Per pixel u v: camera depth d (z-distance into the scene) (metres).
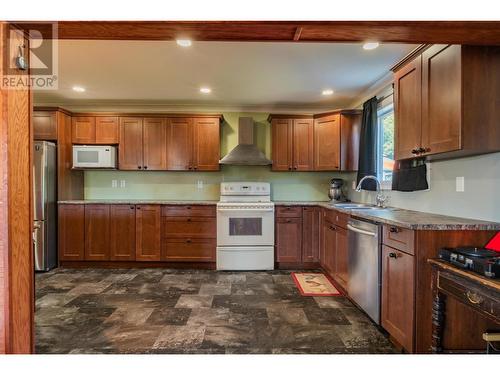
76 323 2.51
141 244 4.15
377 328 2.44
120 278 3.71
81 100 4.41
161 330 2.39
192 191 4.80
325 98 4.29
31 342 1.43
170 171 4.79
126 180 4.78
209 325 2.48
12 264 1.30
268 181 4.83
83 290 3.28
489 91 1.83
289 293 3.22
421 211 2.79
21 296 1.36
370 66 3.14
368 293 2.49
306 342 2.22
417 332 1.88
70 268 4.15
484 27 1.44
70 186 4.40
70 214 4.14
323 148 4.39
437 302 1.71
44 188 3.95
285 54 2.85
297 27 1.44
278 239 4.16
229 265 4.10
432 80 2.11
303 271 4.07
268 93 4.07
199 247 4.14
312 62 3.03
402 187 2.88
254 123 4.81
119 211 4.15
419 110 2.26
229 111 4.79
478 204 2.13
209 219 4.15
